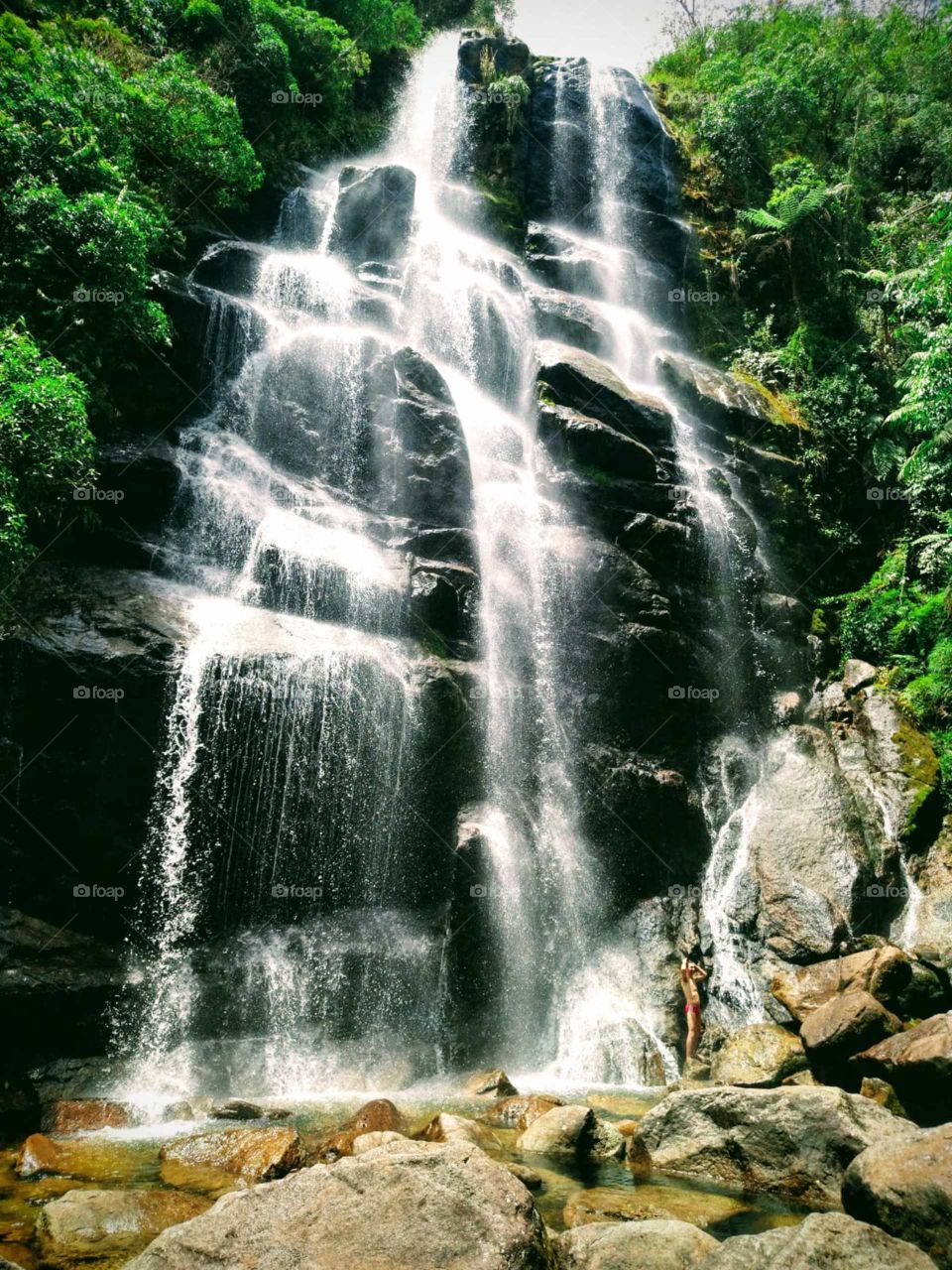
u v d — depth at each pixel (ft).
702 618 45.09
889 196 79.20
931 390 47.62
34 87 39.47
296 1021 28.58
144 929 28.94
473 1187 14.02
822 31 94.17
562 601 41.55
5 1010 24.40
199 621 33.09
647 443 48.49
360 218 57.82
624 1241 13.98
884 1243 13.00
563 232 69.67
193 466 39.60
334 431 44.68
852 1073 24.54
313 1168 14.66
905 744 41.83
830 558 54.75
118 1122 22.16
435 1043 30.01
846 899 35.12
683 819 38.86
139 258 37.68
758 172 76.89
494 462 46.80
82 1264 14.02
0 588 29.96
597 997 33.27
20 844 28.17
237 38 63.10
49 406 30.53
